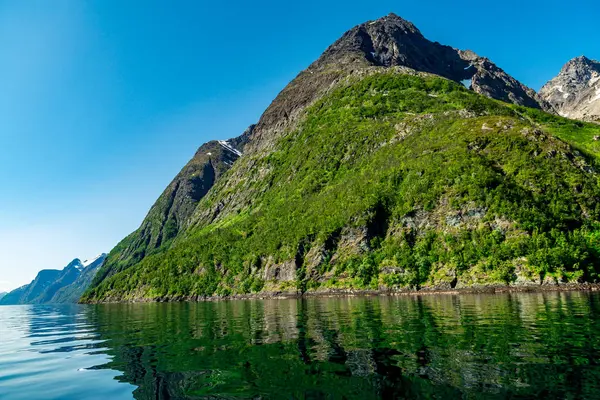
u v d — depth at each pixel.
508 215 78.00
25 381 17.81
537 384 13.02
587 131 151.00
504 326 25.73
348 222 103.81
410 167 108.19
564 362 15.56
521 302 44.28
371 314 39.31
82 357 23.52
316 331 28.14
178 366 18.92
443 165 98.94
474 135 108.56
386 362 16.97
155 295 150.62
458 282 74.56
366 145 170.62
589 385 12.72
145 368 19.00
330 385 14.11
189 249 166.88
